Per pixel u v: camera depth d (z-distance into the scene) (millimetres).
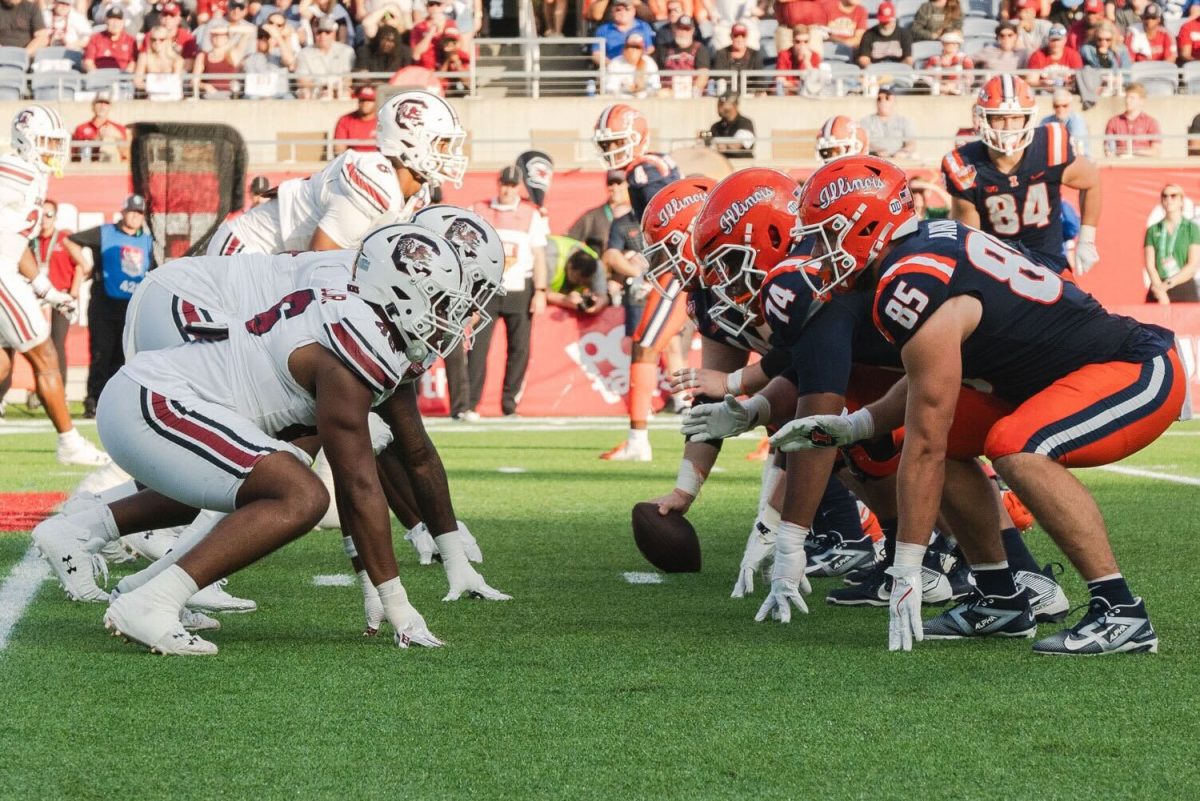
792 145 45031
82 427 33875
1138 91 44469
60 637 11398
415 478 13156
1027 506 10906
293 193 14906
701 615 12578
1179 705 9297
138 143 28766
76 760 8039
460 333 10836
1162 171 39562
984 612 11570
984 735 8586
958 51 47188
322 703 9273
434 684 9812
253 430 10742
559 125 45406
